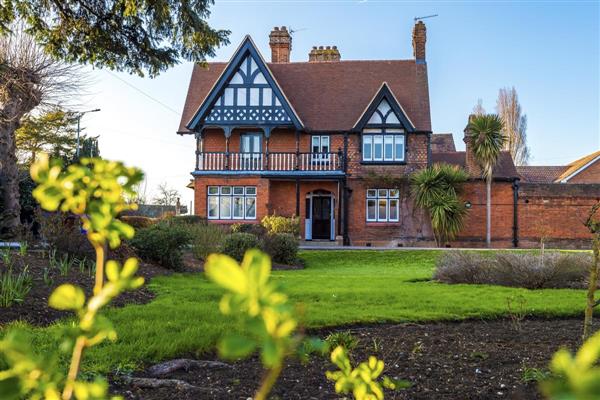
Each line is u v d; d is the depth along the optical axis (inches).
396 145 1051.9
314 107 1100.5
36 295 272.7
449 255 479.2
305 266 724.7
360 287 382.3
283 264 712.4
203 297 319.3
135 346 187.3
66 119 931.3
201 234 638.5
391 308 291.0
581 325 258.1
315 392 149.9
